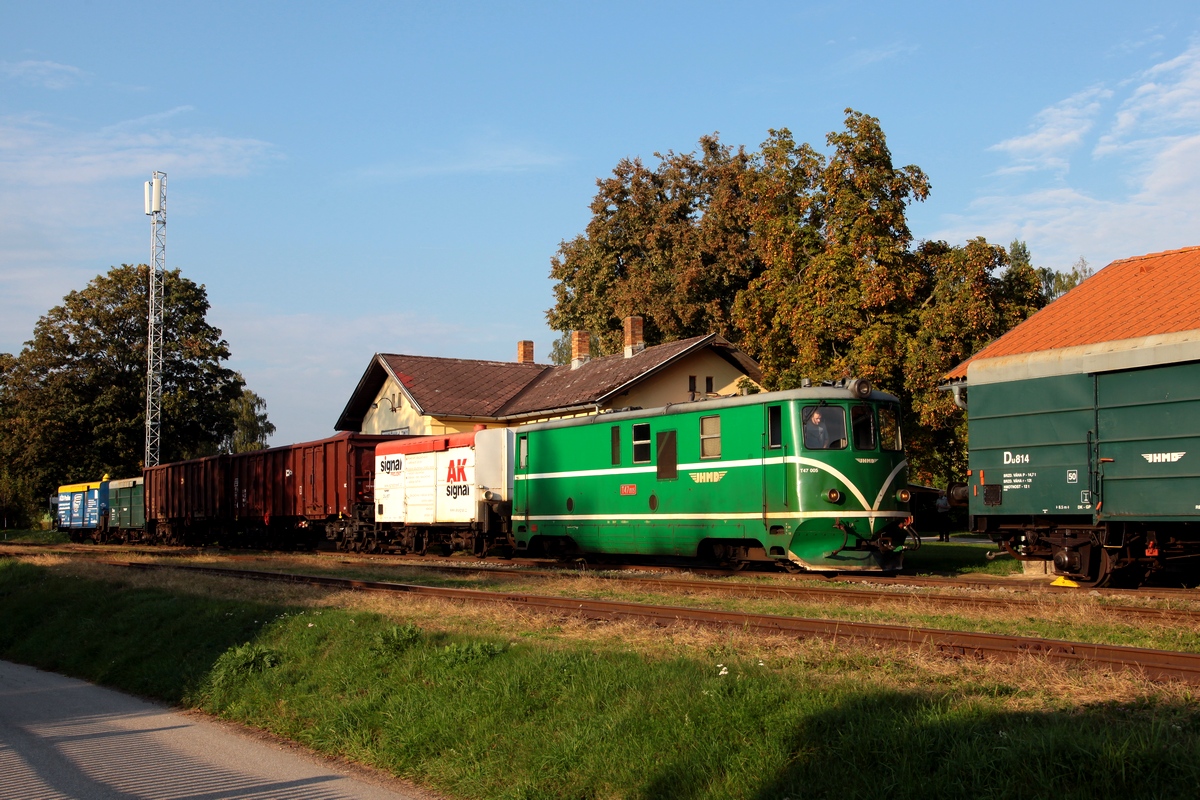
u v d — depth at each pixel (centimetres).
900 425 1878
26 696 1136
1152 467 1464
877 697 679
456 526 2611
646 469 2041
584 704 759
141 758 816
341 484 3006
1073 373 1574
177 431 5712
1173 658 793
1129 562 1538
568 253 5356
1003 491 1666
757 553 1861
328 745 830
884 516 1800
